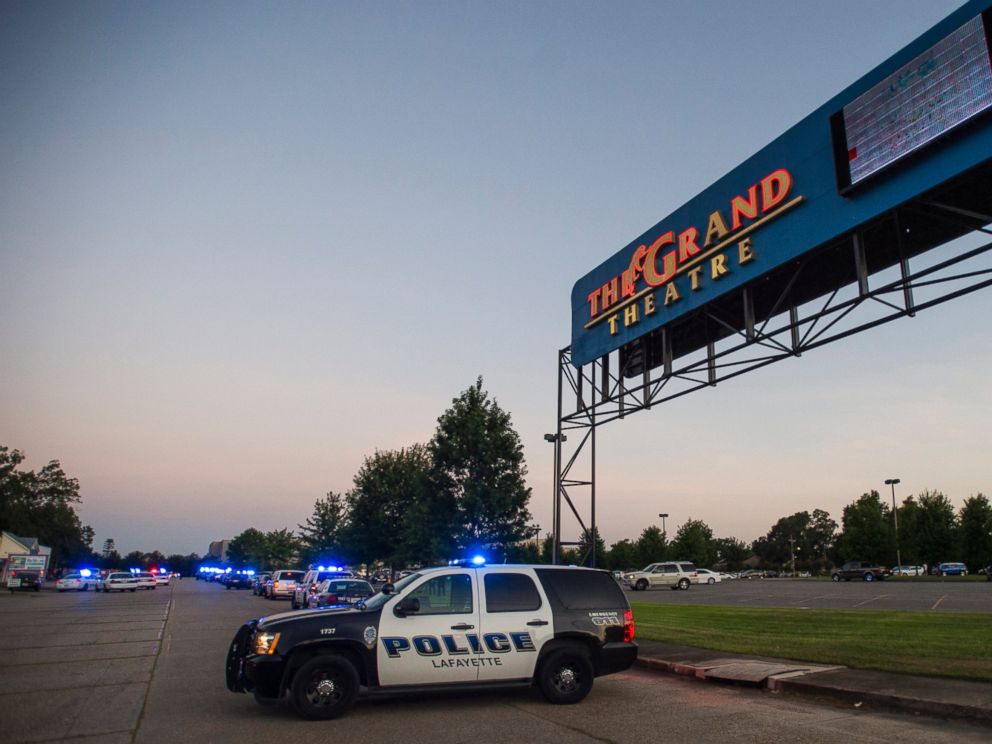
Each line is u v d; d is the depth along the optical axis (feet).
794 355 42.75
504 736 23.52
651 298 54.85
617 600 31.91
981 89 31.83
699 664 37.42
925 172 34.47
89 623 71.92
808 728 24.21
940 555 213.05
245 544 407.23
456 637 28.76
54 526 333.62
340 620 27.96
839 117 39.45
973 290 33.40
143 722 25.91
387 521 127.03
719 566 403.34
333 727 25.20
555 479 64.49
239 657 28.30
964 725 24.27
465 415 92.32
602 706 28.91
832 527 529.45
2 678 36.32
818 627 54.60
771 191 43.78
